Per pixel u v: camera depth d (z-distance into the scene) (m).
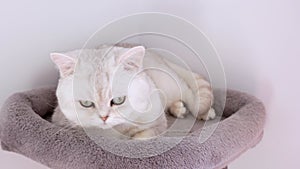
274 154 0.75
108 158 0.52
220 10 0.74
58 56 0.58
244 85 0.75
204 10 0.76
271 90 0.73
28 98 0.67
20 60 0.73
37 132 0.57
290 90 0.71
